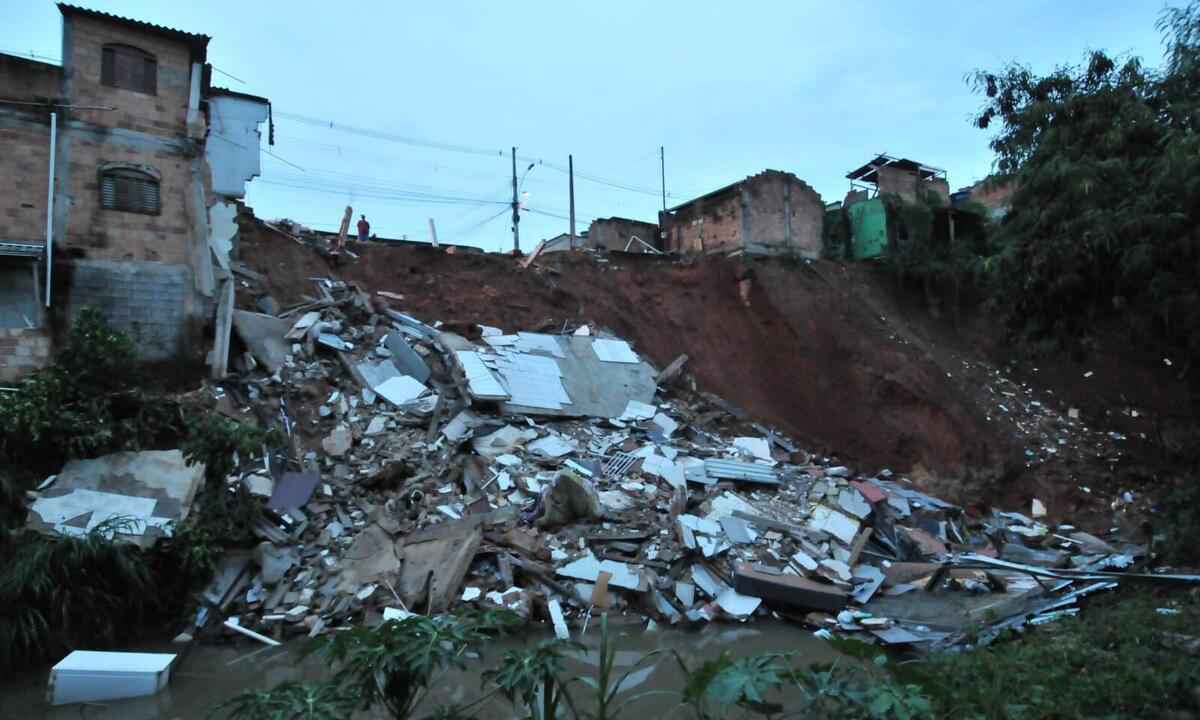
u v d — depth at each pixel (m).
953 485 18.78
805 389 22.05
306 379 15.55
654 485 14.70
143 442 11.66
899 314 25.80
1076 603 10.53
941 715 4.43
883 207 28.02
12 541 9.28
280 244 20.06
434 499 13.01
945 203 30.50
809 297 24.36
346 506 12.70
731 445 18.30
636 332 22.31
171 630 9.84
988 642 9.06
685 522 12.95
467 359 17.02
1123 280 12.47
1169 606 9.21
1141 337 13.74
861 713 3.79
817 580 12.73
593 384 18.81
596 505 13.15
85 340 11.52
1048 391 23.56
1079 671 6.23
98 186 14.02
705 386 21.42
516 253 25.31
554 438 15.88
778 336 23.30
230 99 20.84
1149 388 22.02
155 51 14.75
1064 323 13.83
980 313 25.98
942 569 12.75
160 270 14.55
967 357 24.69
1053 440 20.97
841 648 4.96
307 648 4.56
